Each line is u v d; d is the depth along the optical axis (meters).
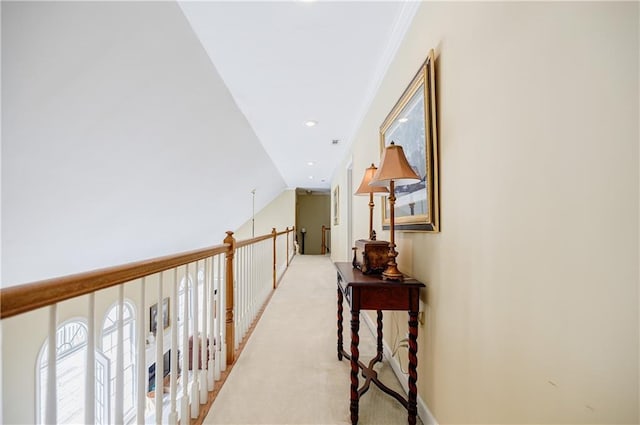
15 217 1.77
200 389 1.58
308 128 3.94
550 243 0.72
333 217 7.47
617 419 0.56
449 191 1.25
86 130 1.71
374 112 2.78
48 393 0.71
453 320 1.21
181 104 2.26
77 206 2.14
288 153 5.38
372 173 1.98
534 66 0.78
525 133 0.81
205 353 1.62
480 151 1.03
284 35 1.96
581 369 0.64
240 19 1.79
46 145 1.57
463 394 1.13
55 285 0.71
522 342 0.82
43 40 1.20
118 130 1.92
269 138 4.41
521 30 0.82
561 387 0.69
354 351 1.46
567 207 0.68
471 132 1.08
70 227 2.27
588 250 0.62
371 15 1.78
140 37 1.55
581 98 0.64
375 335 2.65
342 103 3.11
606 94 0.59
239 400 1.66
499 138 0.92
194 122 2.59
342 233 5.61
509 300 0.87
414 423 1.42
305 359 2.16
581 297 0.64
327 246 10.90
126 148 2.11
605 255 0.59
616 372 0.57
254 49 2.11
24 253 2.10
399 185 1.66
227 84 2.64
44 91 1.35
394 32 1.91
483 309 1.01
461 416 1.14
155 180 2.74
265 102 3.06
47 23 1.17
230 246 2.08
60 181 1.83
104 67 1.51
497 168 0.93
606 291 0.59
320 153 5.38
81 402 3.25
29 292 0.65
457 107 1.19
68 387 3.11
